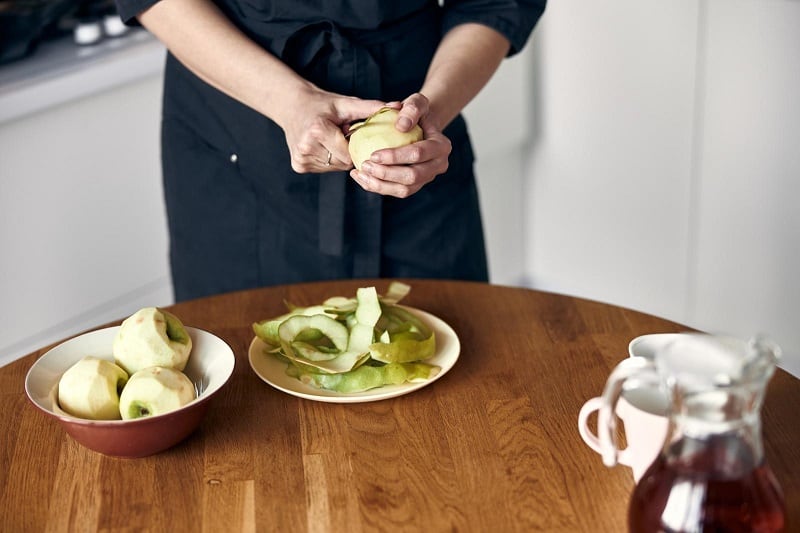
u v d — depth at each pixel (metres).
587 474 0.95
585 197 2.53
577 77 2.42
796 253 2.22
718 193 2.30
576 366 1.14
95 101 1.88
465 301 1.31
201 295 1.65
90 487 0.95
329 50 1.42
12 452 1.01
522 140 2.54
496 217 2.59
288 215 1.54
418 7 1.45
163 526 0.90
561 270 2.66
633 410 0.86
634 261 2.50
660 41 2.26
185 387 0.97
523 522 0.89
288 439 1.02
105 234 1.97
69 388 0.96
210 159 1.56
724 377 0.68
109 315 2.04
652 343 0.96
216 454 1.00
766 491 0.73
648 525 0.74
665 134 2.33
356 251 1.54
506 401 1.07
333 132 1.22
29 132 1.78
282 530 0.89
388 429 1.03
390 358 1.08
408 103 1.18
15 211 1.80
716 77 2.21
